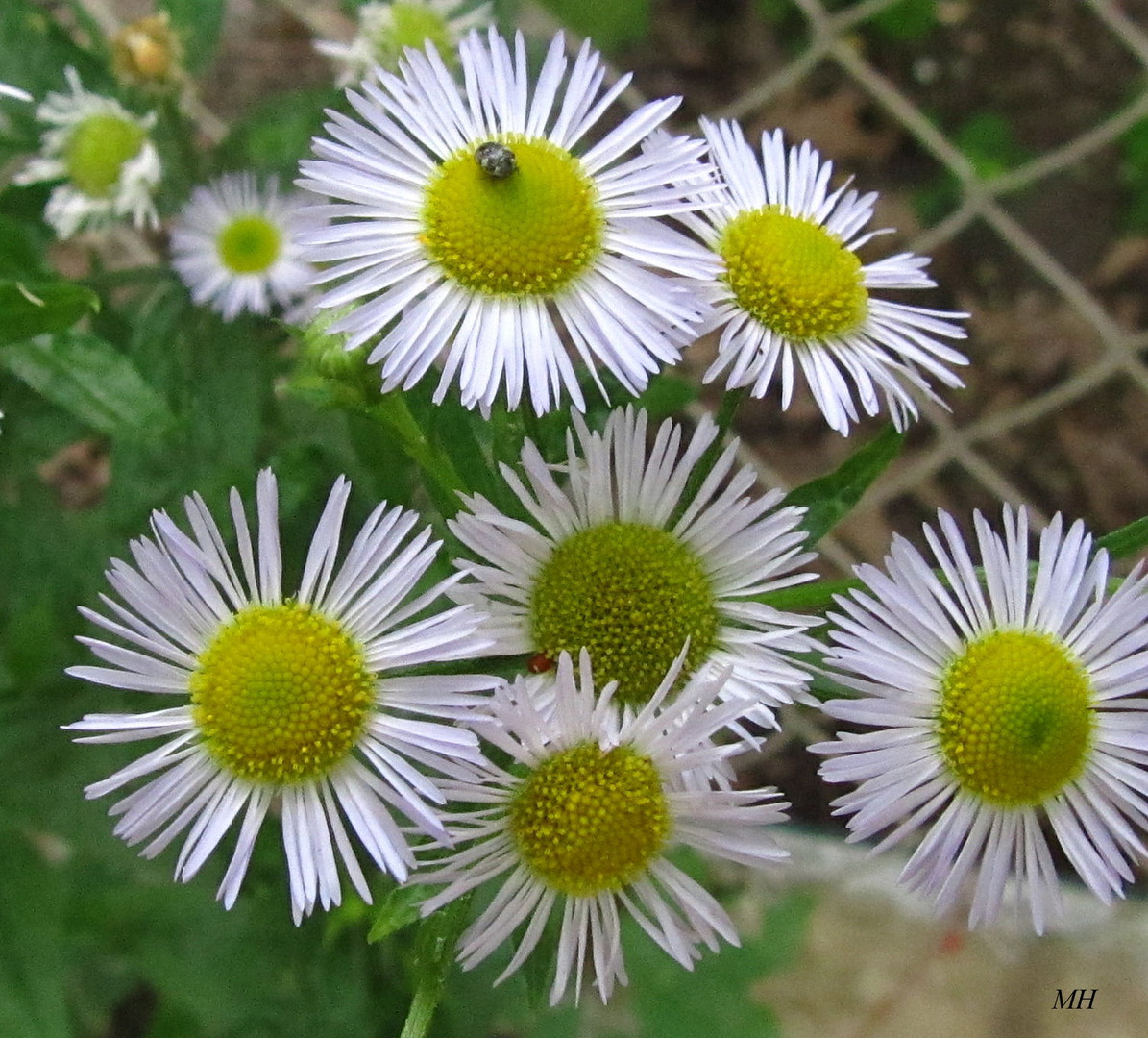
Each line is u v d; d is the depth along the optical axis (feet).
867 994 0.50
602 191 0.29
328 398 0.28
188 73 0.42
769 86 0.58
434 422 0.29
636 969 0.43
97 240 0.50
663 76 0.58
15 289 0.31
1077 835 0.29
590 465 0.28
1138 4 0.60
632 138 0.29
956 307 0.57
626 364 0.28
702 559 0.28
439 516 0.30
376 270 0.28
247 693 0.27
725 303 0.30
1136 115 0.57
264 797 0.27
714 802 0.27
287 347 0.42
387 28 0.39
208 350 0.40
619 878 0.27
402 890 0.28
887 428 0.30
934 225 0.57
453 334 0.28
